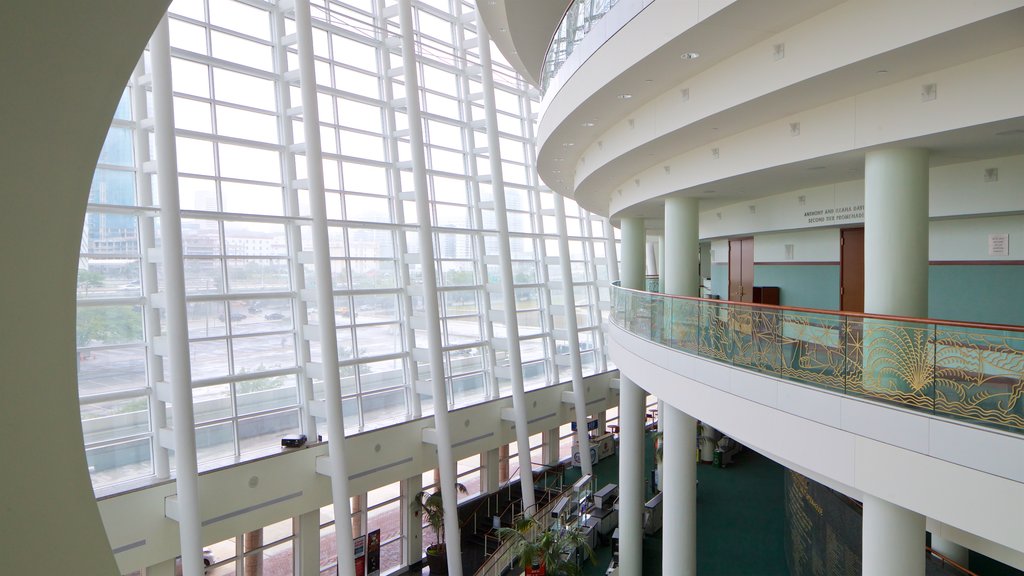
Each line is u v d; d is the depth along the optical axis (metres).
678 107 8.12
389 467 17.20
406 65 16.81
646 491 21.62
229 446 14.98
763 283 13.58
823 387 5.96
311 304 16.78
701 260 23.72
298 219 15.73
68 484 1.54
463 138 21.88
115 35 1.53
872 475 5.37
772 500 19.75
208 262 14.92
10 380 1.43
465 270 21.56
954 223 9.05
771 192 10.46
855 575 10.80
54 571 1.50
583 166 12.84
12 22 1.35
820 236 11.84
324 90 17.42
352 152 18.14
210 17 15.27
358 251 17.98
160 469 13.42
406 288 18.53
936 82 5.66
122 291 13.38
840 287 11.32
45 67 1.43
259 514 14.30
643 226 15.50
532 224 25.06
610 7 8.01
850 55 5.53
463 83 21.84
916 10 4.98
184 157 14.59
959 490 4.68
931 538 11.55
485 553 18.69
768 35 6.43
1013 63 5.08
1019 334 4.34
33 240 1.45
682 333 8.70
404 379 18.83
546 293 25.09
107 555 1.61
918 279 6.18
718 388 7.58
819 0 5.57
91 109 1.52
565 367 26.17
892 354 5.29
